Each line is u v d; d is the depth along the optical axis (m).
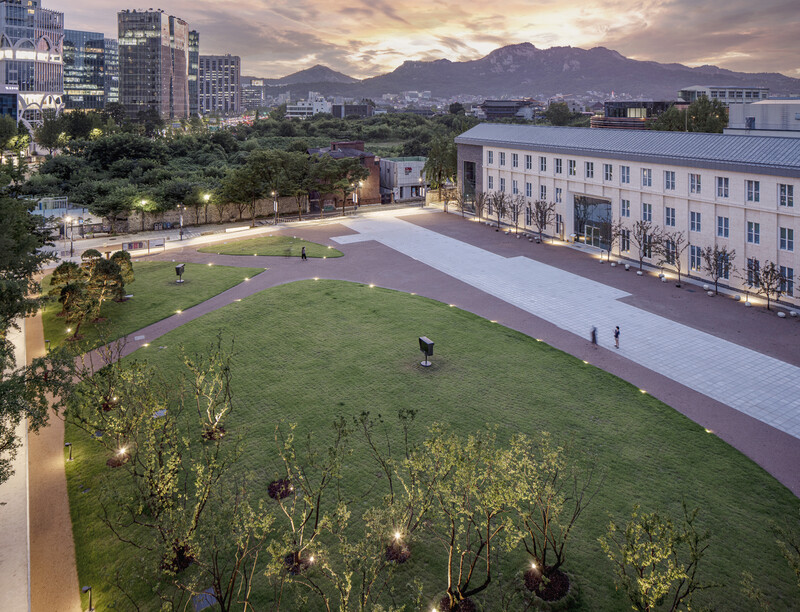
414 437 33.34
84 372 32.00
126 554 25.00
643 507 27.27
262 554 24.91
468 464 21.20
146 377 30.98
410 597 22.48
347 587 19.59
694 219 64.81
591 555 24.30
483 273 70.00
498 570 23.83
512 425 34.78
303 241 88.25
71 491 29.66
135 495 24.69
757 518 26.69
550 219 87.94
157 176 125.38
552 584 22.59
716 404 37.94
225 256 79.69
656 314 54.97
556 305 58.16
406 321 53.53
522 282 66.12
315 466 29.20
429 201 125.44
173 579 23.41
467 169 109.75
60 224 89.69
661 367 43.66
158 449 27.17
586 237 83.12
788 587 22.52
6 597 22.88
